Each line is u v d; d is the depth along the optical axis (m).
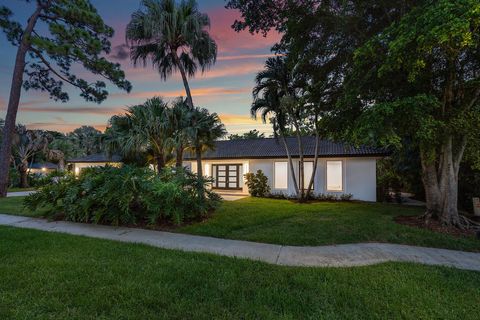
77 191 6.84
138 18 10.42
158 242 5.10
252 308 2.55
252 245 4.94
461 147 6.37
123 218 6.38
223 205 9.77
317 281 3.18
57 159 24.62
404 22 4.58
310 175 13.27
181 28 10.22
